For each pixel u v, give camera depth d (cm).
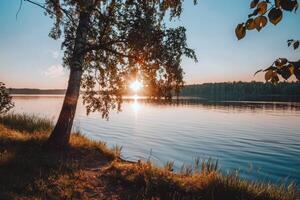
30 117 2081
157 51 1023
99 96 1216
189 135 3112
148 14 1012
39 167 891
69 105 1194
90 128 3553
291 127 3891
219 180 820
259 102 11494
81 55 1103
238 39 260
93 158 1150
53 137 1178
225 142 2730
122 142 2606
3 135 1257
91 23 1033
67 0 1054
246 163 1962
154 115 5662
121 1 975
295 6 219
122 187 833
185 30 1032
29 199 645
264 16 247
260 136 3114
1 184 704
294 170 1803
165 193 769
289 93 18550
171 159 1991
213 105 9300
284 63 254
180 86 1099
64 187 769
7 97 1858
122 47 1181
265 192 799
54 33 1269
